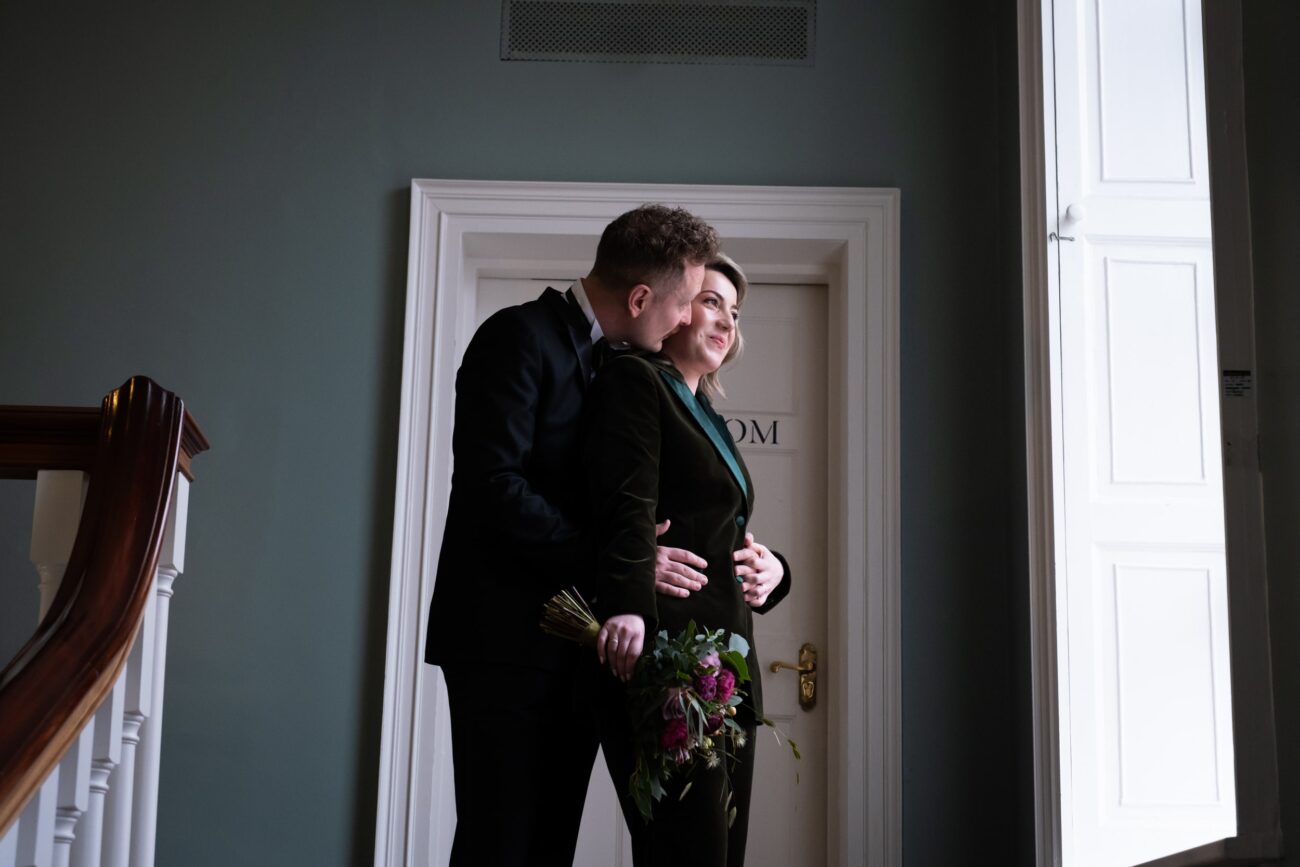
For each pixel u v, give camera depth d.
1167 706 3.44
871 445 3.96
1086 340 3.60
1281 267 2.18
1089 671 3.45
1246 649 2.23
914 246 4.08
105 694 1.48
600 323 2.26
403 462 3.91
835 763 3.97
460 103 4.17
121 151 4.11
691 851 1.97
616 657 1.94
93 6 4.19
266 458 3.95
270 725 3.82
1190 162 3.68
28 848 1.42
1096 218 3.65
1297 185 2.12
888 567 3.89
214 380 3.99
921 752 3.84
